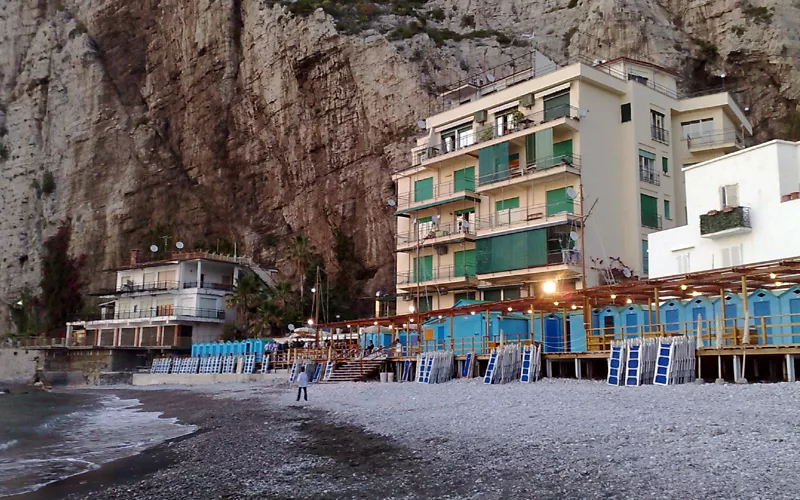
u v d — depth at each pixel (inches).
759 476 422.9
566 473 480.4
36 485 612.4
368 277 2878.9
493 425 739.4
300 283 2792.8
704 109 2098.9
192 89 3779.5
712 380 999.6
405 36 3056.1
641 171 1916.8
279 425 937.5
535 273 1777.8
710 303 1184.2
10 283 4025.6
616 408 762.8
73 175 4060.0
